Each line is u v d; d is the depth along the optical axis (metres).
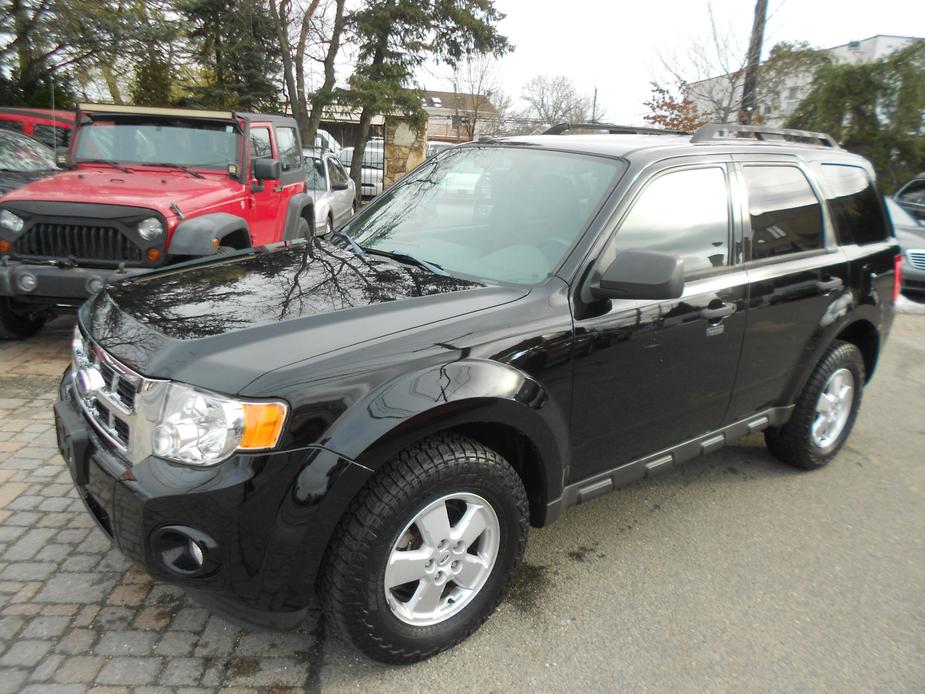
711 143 3.48
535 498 2.80
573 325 2.69
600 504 3.83
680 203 3.17
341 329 2.35
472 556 2.55
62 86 16.25
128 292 2.79
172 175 6.23
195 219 5.30
